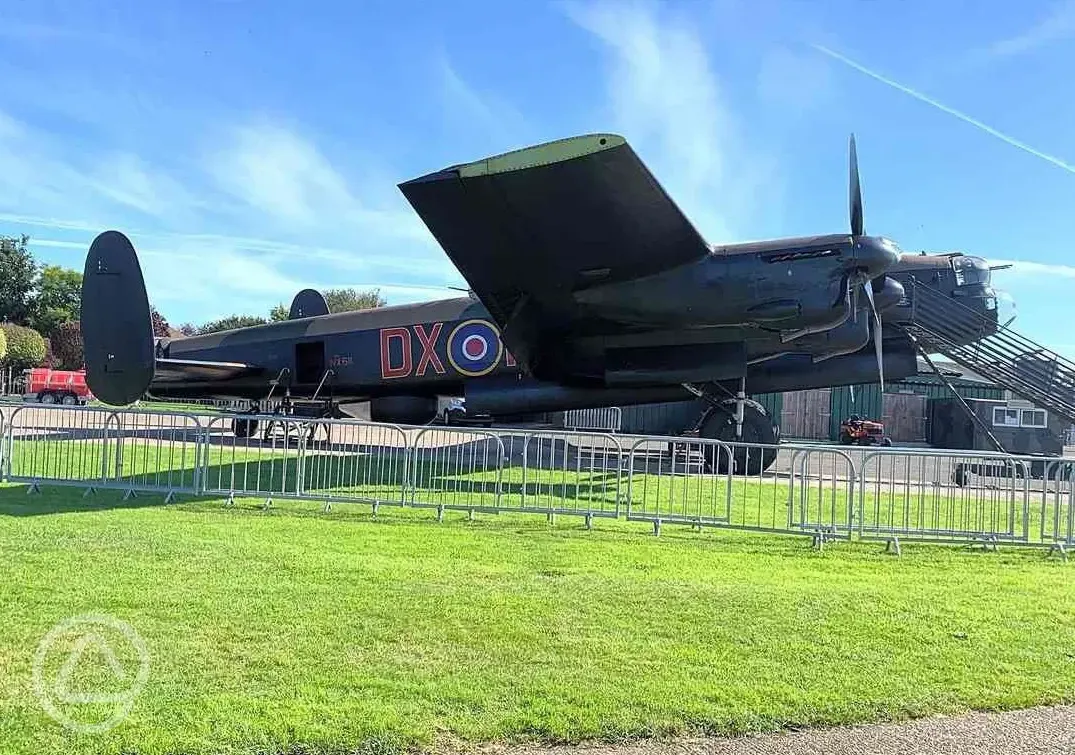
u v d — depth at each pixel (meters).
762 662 4.29
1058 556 7.92
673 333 12.20
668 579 6.19
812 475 14.36
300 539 7.28
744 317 11.09
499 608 5.18
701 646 4.53
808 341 13.16
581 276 10.90
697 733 3.42
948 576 6.75
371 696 3.67
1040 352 15.80
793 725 3.52
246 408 26.41
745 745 3.32
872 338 15.22
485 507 8.85
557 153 8.55
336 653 4.23
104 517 8.07
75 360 64.88
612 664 4.19
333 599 5.25
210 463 12.95
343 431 11.76
